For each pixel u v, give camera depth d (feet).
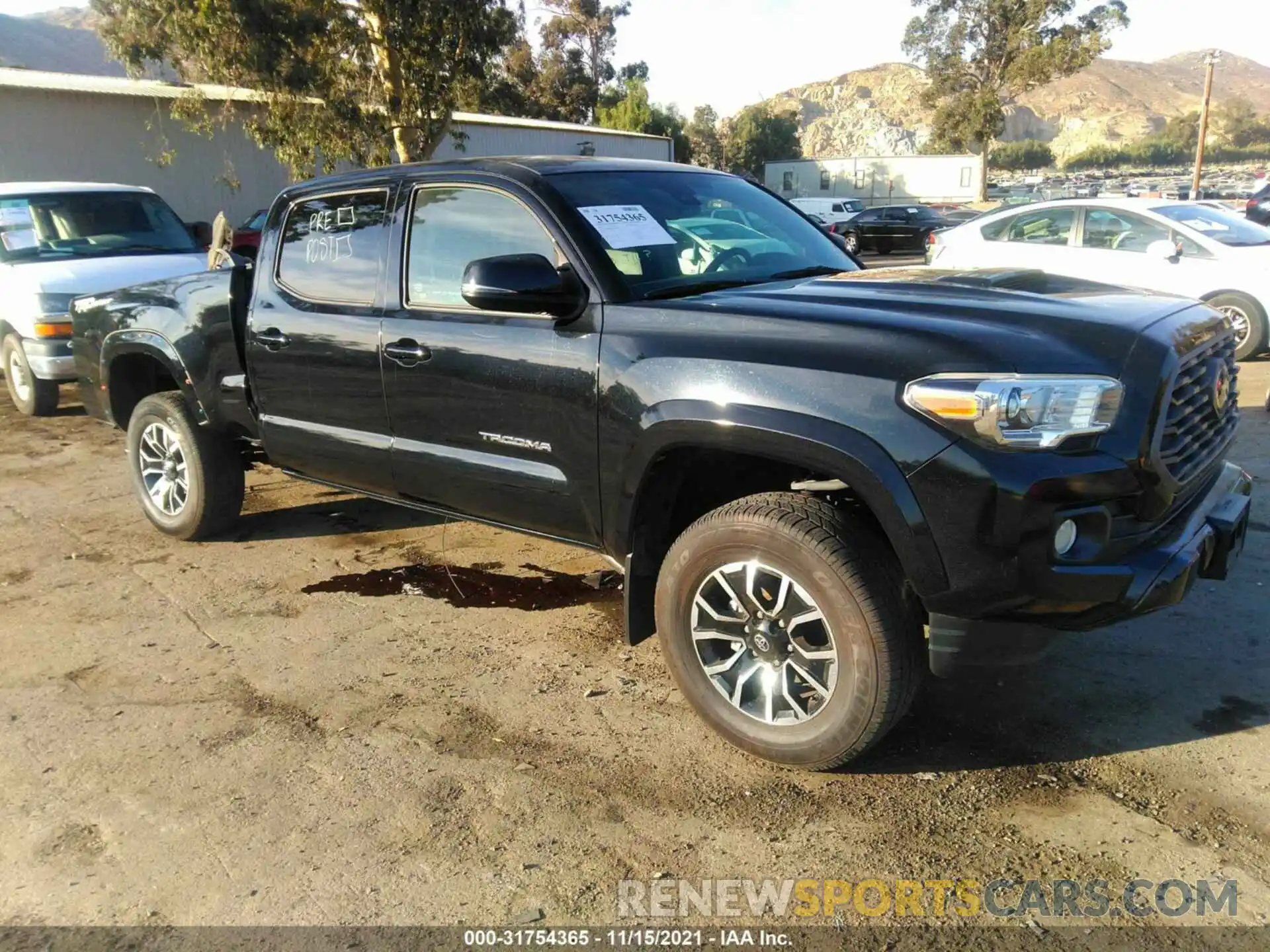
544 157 13.39
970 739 10.68
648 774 10.27
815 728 9.81
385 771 10.44
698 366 10.01
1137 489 8.92
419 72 69.41
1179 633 12.93
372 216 13.53
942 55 166.61
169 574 16.38
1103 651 12.55
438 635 13.82
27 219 29.45
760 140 257.96
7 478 22.50
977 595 8.87
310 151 69.46
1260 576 14.55
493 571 16.21
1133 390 8.93
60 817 9.78
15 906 8.52
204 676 12.71
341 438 14.10
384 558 16.90
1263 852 8.71
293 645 13.60
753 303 10.53
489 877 8.76
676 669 10.82
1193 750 10.29
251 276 15.53
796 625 9.88
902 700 9.46
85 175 68.03
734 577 10.18
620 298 11.03
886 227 91.76
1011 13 158.51
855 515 10.02
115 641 13.82
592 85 181.88
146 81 74.69
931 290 10.78
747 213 13.91
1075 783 9.82
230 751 10.91
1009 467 8.59
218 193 75.51
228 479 17.21
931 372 8.89
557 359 11.21
